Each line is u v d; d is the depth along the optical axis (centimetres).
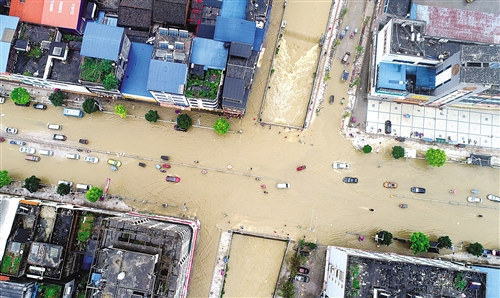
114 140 8662
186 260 7206
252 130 8731
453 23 8469
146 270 6009
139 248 6262
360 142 8725
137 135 8688
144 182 8569
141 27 8388
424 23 7762
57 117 8662
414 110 8806
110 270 6034
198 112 8700
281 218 8544
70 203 8369
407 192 8656
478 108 8794
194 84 7656
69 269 7244
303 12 9050
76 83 7762
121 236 6391
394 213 8612
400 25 7819
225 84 7556
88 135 8644
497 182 8712
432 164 8269
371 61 8662
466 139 8738
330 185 8644
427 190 8675
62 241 7231
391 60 8050
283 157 8688
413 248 8025
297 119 8812
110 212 7650
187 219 8381
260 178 8612
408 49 7744
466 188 8688
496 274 7625
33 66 7888
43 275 7012
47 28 8050
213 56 7656
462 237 8569
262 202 8575
